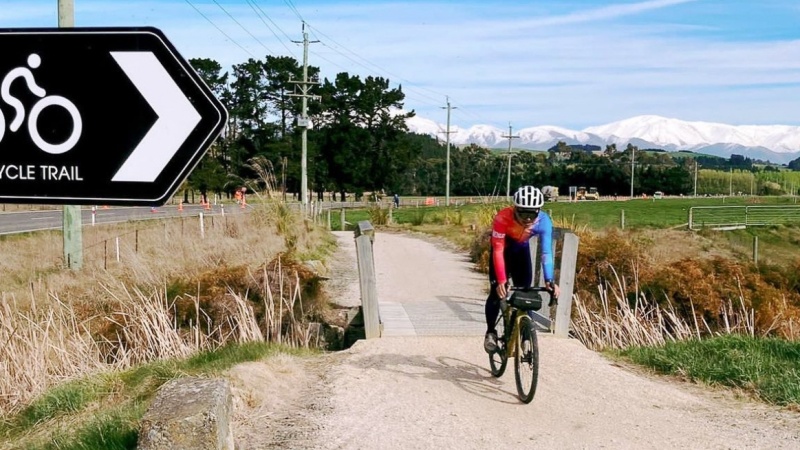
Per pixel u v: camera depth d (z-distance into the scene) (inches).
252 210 829.2
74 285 514.6
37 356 313.1
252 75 2997.0
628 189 5022.1
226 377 238.2
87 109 77.7
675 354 314.2
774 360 302.4
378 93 3501.5
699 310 431.2
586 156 5408.5
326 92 3292.3
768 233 1856.5
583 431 217.3
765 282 506.0
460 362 304.2
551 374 286.4
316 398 240.8
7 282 563.5
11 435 260.8
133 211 1576.0
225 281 402.0
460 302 461.4
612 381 278.1
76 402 271.4
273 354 294.8
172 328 357.7
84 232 994.1
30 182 78.5
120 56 77.3
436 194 4343.0
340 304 446.9
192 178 2564.0
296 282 400.8
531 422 225.3
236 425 206.8
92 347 342.0
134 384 278.2
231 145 2920.8
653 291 438.6
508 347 262.5
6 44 77.7
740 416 238.8
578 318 402.3
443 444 200.2
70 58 77.6
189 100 77.2
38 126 78.0
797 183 5984.3
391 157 3479.3
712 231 1690.5
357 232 363.6
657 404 251.0
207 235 772.6
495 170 4421.8
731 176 5644.7
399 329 368.2
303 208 957.2
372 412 227.0
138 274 495.5
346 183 3361.2
